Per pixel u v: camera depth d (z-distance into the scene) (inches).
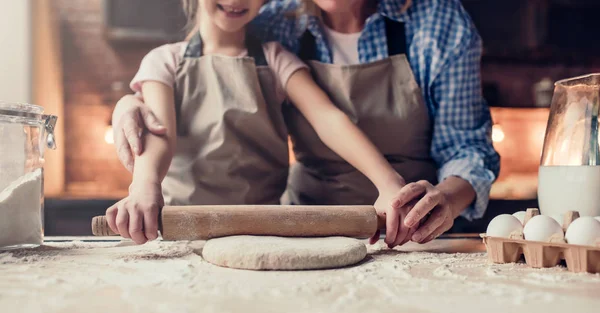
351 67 48.3
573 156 30.5
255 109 47.1
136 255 29.5
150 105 45.1
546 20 84.4
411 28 49.8
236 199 48.5
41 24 81.7
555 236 25.6
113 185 85.7
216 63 47.2
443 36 48.4
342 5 48.3
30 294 20.1
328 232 30.0
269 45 49.2
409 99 49.0
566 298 19.8
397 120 48.9
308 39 50.8
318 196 51.0
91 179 85.4
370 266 26.4
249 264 25.3
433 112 50.3
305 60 50.4
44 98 82.5
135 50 85.0
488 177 43.5
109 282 22.2
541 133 88.0
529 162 88.4
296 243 27.6
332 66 48.7
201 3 48.9
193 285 21.6
